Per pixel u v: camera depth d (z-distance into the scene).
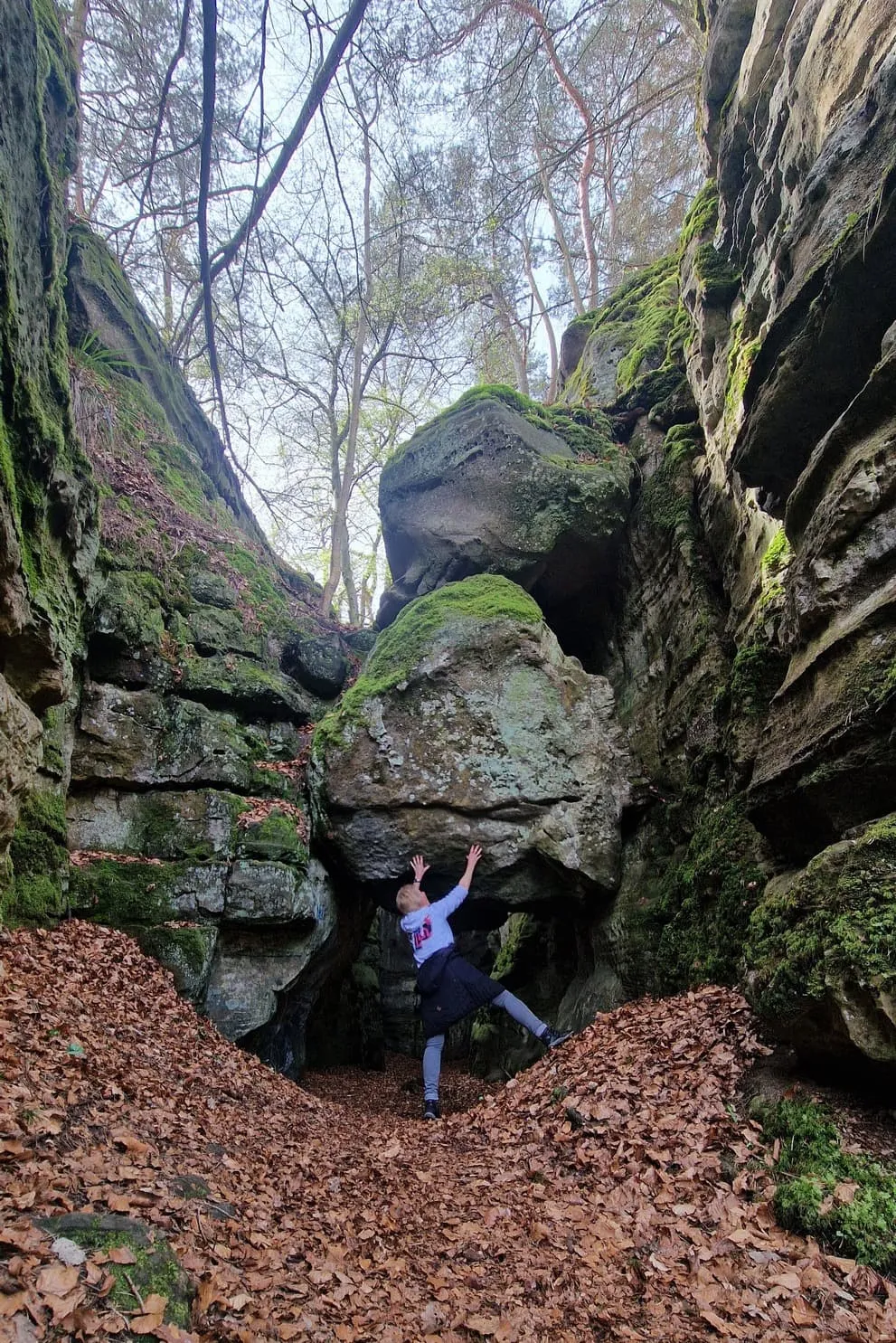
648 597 8.55
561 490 8.76
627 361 10.52
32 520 5.36
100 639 7.11
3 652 4.90
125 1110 3.49
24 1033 3.68
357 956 12.41
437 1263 3.15
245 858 7.03
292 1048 7.84
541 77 8.97
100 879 6.38
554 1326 2.74
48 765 6.09
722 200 7.44
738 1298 2.84
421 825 7.38
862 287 4.36
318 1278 2.74
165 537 8.97
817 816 4.41
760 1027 4.65
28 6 5.51
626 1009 6.26
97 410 9.22
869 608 4.02
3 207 4.81
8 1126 2.74
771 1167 3.62
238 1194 3.20
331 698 9.94
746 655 5.84
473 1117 5.58
